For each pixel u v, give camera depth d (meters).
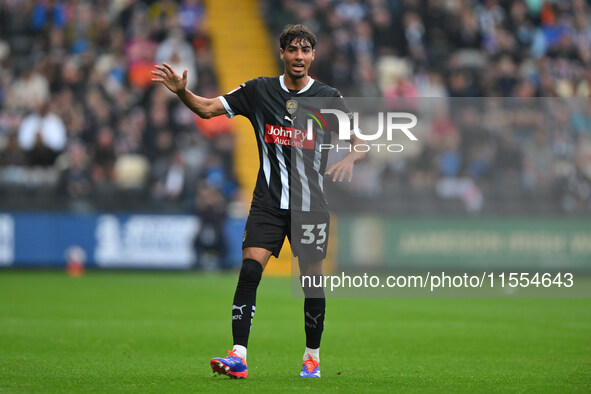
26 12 78.69
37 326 31.81
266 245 19.28
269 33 83.25
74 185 64.38
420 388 18.34
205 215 63.22
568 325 34.12
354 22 78.00
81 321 33.78
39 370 21.03
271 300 44.56
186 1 78.88
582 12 82.69
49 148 66.88
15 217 63.06
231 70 81.25
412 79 75.19
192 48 76.19
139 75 74.12
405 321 35.50
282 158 19.36
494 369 22.12
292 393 17.16
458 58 77.50
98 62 75.31
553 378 20.34
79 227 63.41
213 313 37.41
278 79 19.59
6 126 68.44
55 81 73.38
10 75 74.56
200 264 63.62
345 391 17.61
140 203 64.25
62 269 63.31
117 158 68.12
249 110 19.66
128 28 78.06
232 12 84.69
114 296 44.97
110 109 70.94
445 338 29.75
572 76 78.50
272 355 25.28
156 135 69.75
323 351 26.25
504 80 75.12
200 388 17.75
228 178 68.69
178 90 19.17
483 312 39.69
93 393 17.02
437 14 79.44
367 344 28.03
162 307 39.84
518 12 80.62
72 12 77.75
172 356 24.48
